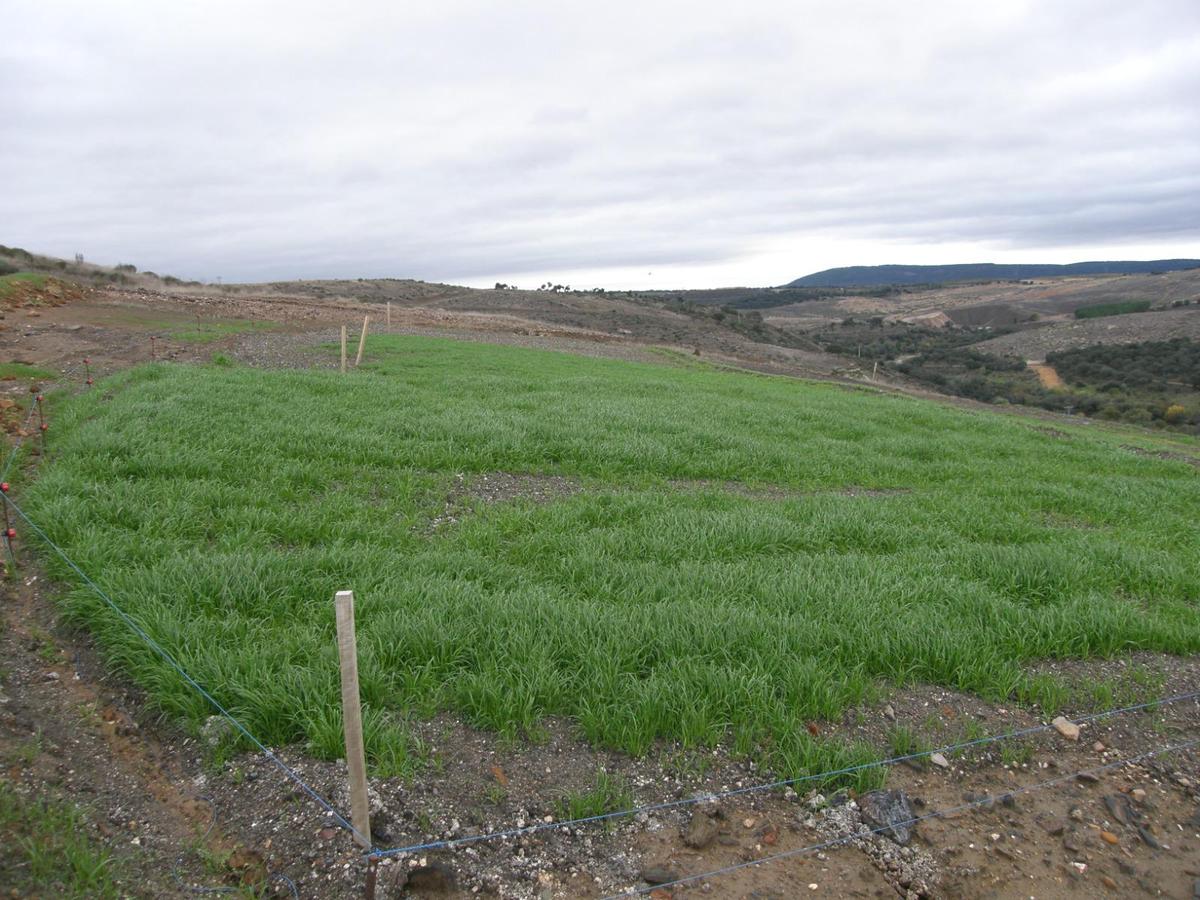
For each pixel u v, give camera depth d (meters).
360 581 5.85
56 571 5.62
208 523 6.86
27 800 3.48
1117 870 3.81
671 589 6.15
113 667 4.72
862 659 5.23
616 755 4.25
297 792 3.81
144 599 5.15
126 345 18.78
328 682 4.36
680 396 18.31
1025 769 4.45
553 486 9.55
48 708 4.25
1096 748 4.68
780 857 3.69
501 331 41.09
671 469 10.68
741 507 8.90
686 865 3.61
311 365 18.95
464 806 3.80
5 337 18.08
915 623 5.66
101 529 6.33
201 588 5.40
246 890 3.33
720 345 55.66
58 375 13.83
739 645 5.15
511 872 3.50
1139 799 4.30
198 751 4.12
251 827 3.66
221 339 22.05
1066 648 5.68
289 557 6.04
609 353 35.22
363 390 13.98
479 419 11.95
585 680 4.68
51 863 3.17
